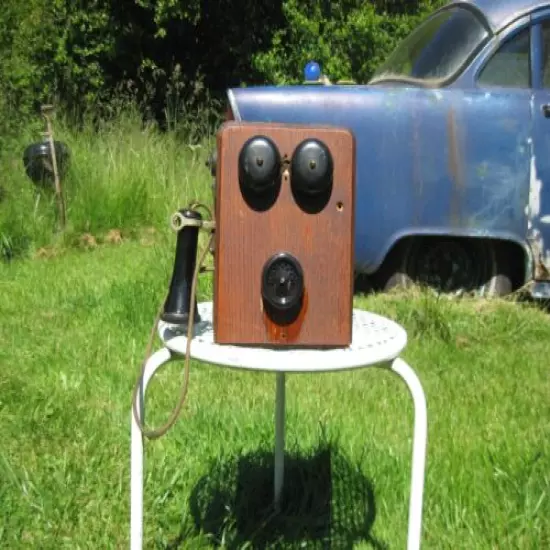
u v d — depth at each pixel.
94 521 2.92
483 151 5.37
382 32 14.70
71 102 13.45
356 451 3.36
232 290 2.15
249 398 3.97
